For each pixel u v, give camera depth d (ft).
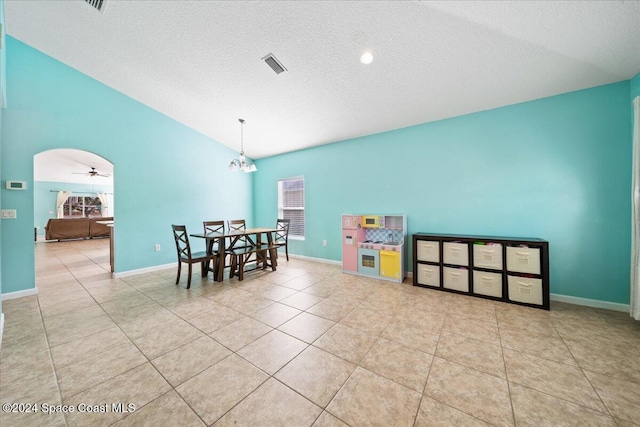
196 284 11.51
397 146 12.78
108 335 6.91
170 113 14.05
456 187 11.12
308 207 16.67
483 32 6.66
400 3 6.14
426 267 10.78
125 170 12.75
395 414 4.23
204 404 4.49
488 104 9.99
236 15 7.22
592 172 8.54
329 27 7.13
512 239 9.05
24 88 9.98
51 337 6.80
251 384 4.99
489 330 7.06
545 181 9.28
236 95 11.32
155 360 5.79
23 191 9.96
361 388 4.85
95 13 8.11
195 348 6.28
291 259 17.04
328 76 9.23
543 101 9.32
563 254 9.02
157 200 14.02
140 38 8.82
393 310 8.50
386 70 8.55
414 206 12.26
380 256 12.23
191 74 10.33
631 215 7.92
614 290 8.30
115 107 12.35
